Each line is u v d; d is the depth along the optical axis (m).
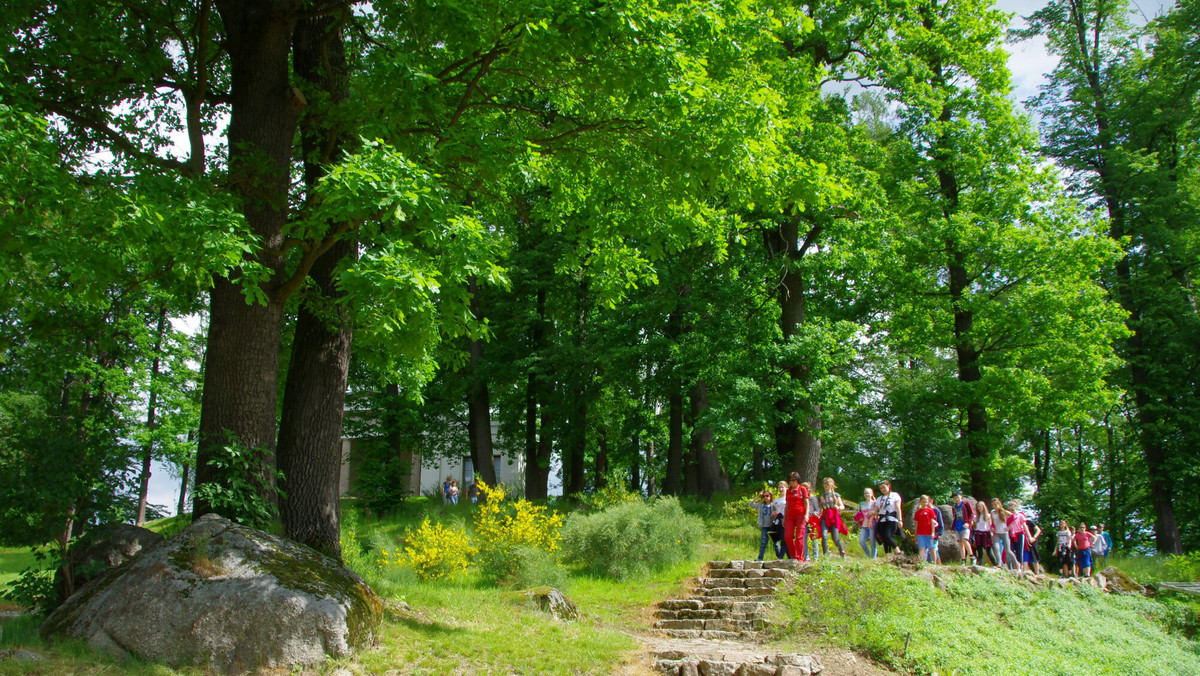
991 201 21.67
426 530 14.18
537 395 25.84
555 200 11.98
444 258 7.59
